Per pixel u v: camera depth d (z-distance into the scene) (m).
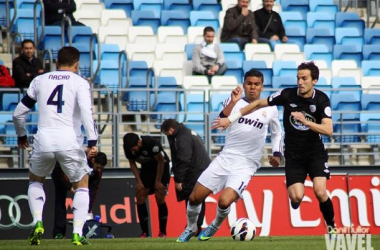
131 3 58.62
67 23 53.50
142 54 53.19
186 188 37.62
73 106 26.12
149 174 39.97
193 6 59.97
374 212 45.47
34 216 26.62
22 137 27.38
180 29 56.72
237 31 56.50
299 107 27.69
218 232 43.19
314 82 27.42
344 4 65.00
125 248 24.62
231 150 29.11
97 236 37.84
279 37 57.69
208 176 29.22
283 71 54.19
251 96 28.95
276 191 44.38
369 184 45.69
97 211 42.03
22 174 42.09
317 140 28.12
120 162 47.06
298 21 59.78
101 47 53.09
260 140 29.14
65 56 26.44
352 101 51.47
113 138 44.12
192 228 29.67
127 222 42.28
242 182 28.83
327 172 28.28
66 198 41.31
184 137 37.34
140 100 49.00
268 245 26.12
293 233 44.19
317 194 27.97
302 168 28.41
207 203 43.22
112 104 45.22
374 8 64.94
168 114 46.75
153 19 57.50
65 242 29.78
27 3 54.75
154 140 39.06
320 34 59.56
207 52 52.16
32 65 46.56
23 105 26.50
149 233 42.34
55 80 26.17
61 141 25.83
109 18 56.41
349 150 49.75
